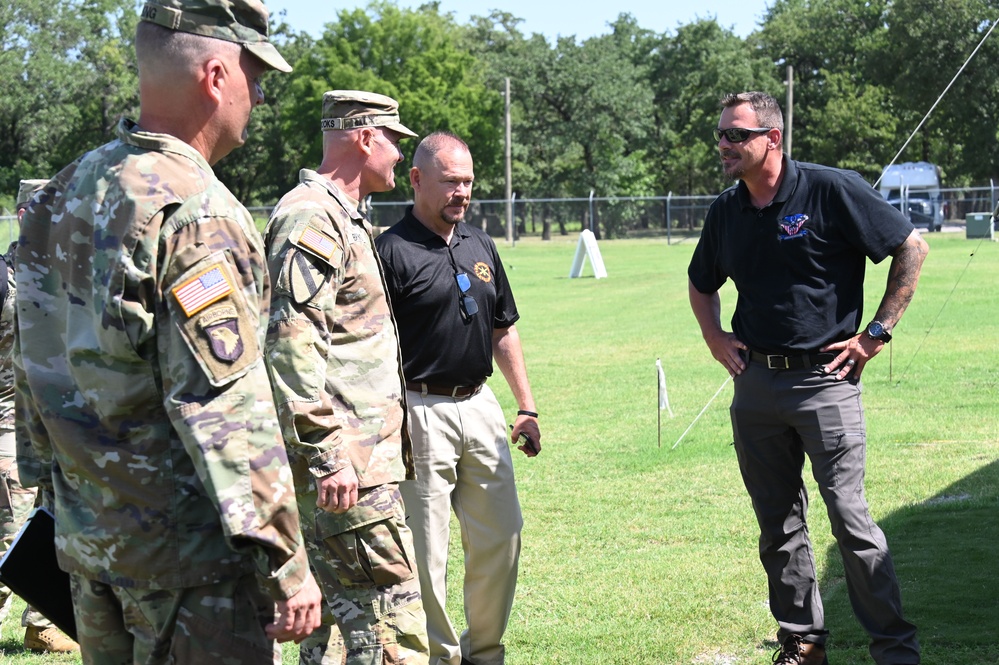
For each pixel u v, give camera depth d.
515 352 4.62
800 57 67.06
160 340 2.31
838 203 4.10
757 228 4.20
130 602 2.44
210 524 2.41
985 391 10.16
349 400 3.56
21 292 2.48
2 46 61.03
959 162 56.12
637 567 5.59
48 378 2.44
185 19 2.44
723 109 4.19
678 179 68.56
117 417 2.37
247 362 2.33
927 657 4.25
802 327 4.15
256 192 65.94
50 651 4.82
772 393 4.23
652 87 68.88
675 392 10.98
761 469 4.36
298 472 3.51
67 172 2.50
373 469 3.56
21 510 4.72
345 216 3.56
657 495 7.08
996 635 4.42
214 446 2.26
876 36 59.56
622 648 4.53
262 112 61.28
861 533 4.03
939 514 6.30
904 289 4.11
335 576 3.57
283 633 2.39
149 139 2.37
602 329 16.73
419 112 57.72
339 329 3.56
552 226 49.19
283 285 3.30
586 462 8.09
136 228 2.28
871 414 9.37
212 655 2.42
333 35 60.22
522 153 62.38
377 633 3.55
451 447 4.19
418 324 4.16
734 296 19.16
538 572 5.58
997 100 48.59
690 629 4.71
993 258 26.30
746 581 5.30
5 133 62.34
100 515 2.41
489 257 4.42
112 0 64.81
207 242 2.32
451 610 5.20
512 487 4.34
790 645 4.28
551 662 4.41
